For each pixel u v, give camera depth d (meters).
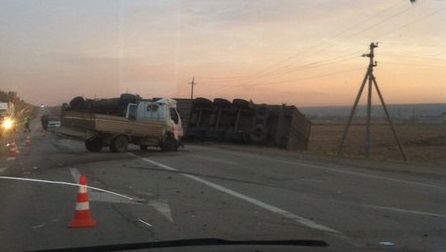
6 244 7.70
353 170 21.33
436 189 15.60
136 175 16.97
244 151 32.50
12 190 13.27
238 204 11.79
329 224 9.67
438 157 41.69
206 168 19.95
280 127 38.88
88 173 17.25
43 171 17.73
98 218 9.84
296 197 13.05
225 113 41.69
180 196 12.78
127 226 9.14
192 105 41.88
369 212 11.12
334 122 188.12
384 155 43.03
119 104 33.09
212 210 10.93
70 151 27.39
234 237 8.32
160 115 28.69
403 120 191.12
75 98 36.19
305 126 41.88
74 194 12.66
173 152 28.83
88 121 26.27
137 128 27.39
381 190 14.93
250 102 40.53
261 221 9.84
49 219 9.66
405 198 13.41
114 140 26.59
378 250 4.40
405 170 22.38
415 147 57.00
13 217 9.83
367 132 38.59
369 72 39.66
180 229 8.95
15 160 21.86
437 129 111.81
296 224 9.60
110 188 13.84
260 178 17.12
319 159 27.55
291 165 22.56
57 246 7.56
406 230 9.24
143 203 11.62
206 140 42.25
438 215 10.89
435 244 8.15
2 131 43.56
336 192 14.19
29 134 51.31
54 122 56.12
